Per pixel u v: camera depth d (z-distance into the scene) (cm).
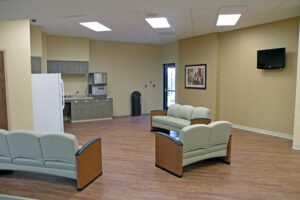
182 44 868
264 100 633
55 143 308
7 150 336
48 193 307
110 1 381
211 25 639
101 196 300
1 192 310
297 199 292
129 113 972
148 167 395
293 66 567
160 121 623
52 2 401
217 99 761
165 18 566
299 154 461
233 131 665
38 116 578
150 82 1010
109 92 923
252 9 492
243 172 374
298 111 486
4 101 547
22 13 420
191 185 329
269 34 611
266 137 596
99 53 891
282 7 479
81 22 605
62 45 786
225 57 733
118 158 439
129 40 893
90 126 733
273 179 349
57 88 582
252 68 657
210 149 386
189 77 845
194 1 364
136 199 292
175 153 356
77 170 309
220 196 299
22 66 549
